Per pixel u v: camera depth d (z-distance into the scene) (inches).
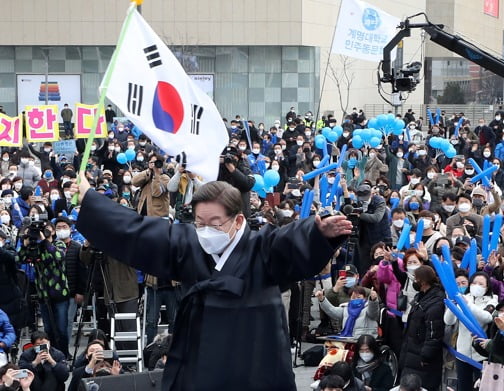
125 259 190.9
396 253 597.9
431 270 523.5
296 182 912.9
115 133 1571.1
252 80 2497.5
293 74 2500.0
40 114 1159.0
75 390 506.9
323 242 182.1
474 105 3154.5
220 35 2471.7
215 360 186.2
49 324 647.8
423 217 696.4
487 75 3447.3
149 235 190.4
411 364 523.5
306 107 2503.7
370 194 732.7
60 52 2442.2
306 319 692.7
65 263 645.9
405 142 1364.4
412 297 575.5
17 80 2433.6
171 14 2456.9
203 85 2487.7
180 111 288.5
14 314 618.2
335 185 769.6
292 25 2471.7
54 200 893.8
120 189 1063.0
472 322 479.2
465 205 764.0
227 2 2471.7
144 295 677.9
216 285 186.9
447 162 1315.2
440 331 513.0
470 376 514.3
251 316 187.8
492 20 3858.3
